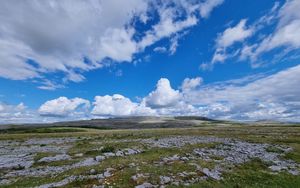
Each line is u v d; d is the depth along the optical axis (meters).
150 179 24.47
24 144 69.06
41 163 36.47
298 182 25.66
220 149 46.31
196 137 74.31
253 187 23.83
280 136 76.25
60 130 187.38
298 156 40.38
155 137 76.94
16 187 23.75
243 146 51.09
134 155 38.25
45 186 23.45
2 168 33.53
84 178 25.20
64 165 34.41
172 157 35.59
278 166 32.75
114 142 62.00
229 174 27.88
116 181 23.95
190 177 25.98
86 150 47.12
